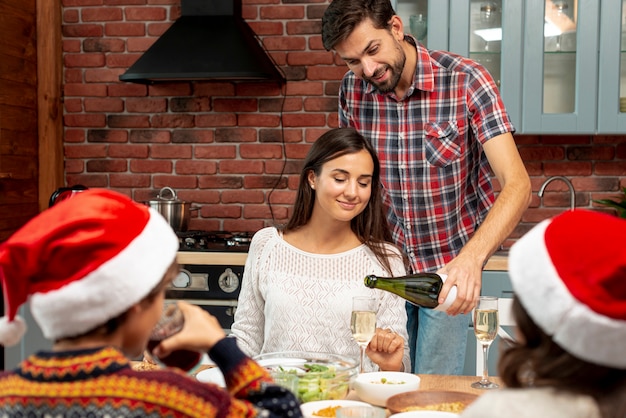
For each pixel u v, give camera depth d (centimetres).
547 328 97
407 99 239
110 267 104
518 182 214
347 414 130
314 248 212
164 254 112
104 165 398
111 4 393
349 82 248
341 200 202
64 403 99
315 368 161
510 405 96
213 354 118
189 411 101
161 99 392
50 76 391
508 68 334
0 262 104
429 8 336
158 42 368
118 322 108
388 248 214
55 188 393
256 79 377
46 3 389
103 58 395
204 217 393
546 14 333
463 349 248
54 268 104
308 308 203
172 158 394
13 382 103
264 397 115
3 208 361
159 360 128
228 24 369
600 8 328
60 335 106
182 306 123
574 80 334
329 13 220
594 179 367
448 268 185
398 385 153
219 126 390
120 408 98
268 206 388
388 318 202
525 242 104
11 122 367
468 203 248
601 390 96
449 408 143
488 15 336
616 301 92
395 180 247
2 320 110
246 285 215
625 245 92
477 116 231
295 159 386
